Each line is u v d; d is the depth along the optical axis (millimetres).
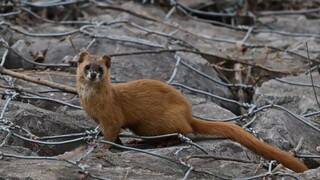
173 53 14109
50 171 8836
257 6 20016
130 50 14383
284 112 11453
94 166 9109
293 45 16438
